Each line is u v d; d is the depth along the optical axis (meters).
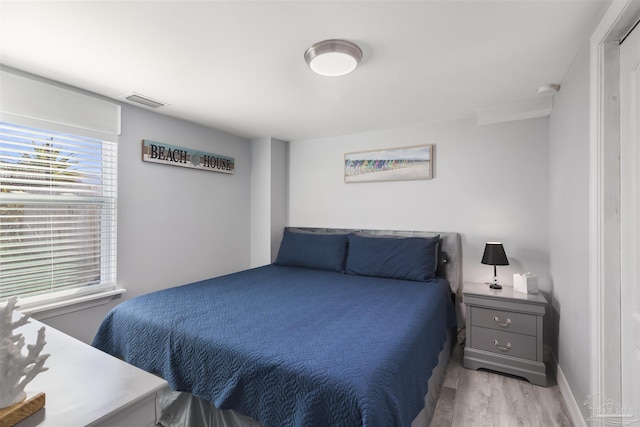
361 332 1.60
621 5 1.19
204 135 3.38
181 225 3.15
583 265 1.68
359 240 3.25
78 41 1.71
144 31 1.62
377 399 1.12
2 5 1.40
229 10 1.44
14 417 0.73
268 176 3.86
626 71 1.33
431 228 3.19
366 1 1.38
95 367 1.01
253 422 1.37
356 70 2.04
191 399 1.56
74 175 2.38
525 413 1.90
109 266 2.60
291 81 2.22
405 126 3.31
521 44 1.71
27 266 2.15
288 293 2.36
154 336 1.70
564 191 2.09
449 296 2.81
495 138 2.90
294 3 1.39
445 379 2.30
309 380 1.20
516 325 2.31
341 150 3.71
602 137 1.42
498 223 2.88
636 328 1.26
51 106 2.22
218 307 1.99
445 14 1.46
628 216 1.33
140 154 2.79
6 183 2.07
